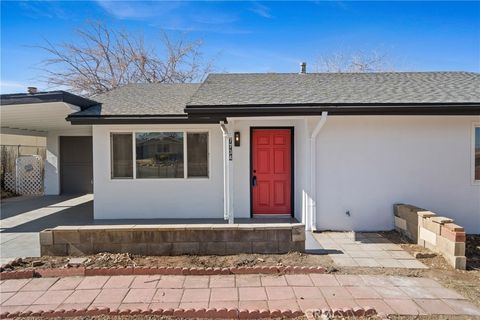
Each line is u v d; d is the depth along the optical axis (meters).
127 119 7.60
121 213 8.23
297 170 8.05
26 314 3.66
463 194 7.02
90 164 13.24
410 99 6.65
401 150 6.99
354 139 6.99
